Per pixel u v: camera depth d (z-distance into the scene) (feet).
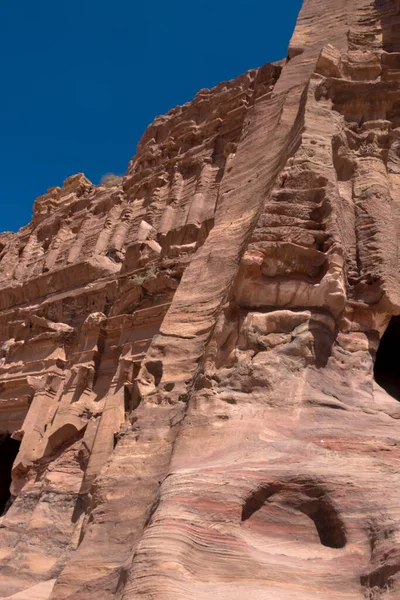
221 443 21.02
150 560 15.07
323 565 15.55
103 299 64.13
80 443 47.55
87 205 93.61
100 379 53.72
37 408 54.75
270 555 15.93
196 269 35.99
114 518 22.53
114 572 19.44
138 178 85.92
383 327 27.30
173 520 16.08
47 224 98.02
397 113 39.11
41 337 63.67
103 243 79.10
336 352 24.93
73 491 42.32
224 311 26.43
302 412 21.68
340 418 21.47
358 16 54.29
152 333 50.47
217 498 16.89
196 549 15.52
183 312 32.96
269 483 17.60
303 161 30.99
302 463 18.60
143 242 65.87
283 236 26.68
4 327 73.92
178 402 27.30
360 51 49.21
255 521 17.08
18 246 101.76
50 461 49.32
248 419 21.65
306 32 55.36
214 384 23.94
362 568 15.07
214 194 69.56
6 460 65.10
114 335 56.18
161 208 76.69
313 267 26.22
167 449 24.45
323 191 29.01
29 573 35.70
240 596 14.03
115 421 43.37
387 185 34.30
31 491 45.34
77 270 72.90
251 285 25.86
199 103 87.20
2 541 40.83
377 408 22.85
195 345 30.25
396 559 14.20
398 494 16.84
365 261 29.37
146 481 23.34
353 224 31.78
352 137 36.88
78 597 19.71
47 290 76.18
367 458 19.10
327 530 16.93
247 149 46.26
